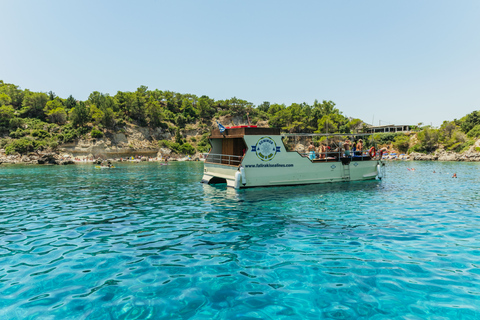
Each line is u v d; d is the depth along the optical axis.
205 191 18.64
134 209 13.05
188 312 4.58
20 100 118.94
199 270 6.23
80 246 7.91
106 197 16.84
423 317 4.42
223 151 21.58
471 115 106.44
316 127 152.75
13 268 6.40
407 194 16.67
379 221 10.40
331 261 6.68
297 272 6.09
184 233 9.08
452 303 4.83
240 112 179.00
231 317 4.43
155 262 6.70
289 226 9.77
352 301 4.91
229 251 7.41
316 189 18.00
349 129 139.25
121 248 7.72
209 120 166.62
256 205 13.39
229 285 5.52
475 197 15.76
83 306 4.77
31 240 8.51
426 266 6.38
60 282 5.68
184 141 138.12
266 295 5.13
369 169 22.02
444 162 69.06
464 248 7.55
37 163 71.25
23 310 4.65
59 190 20.30
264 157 18.30
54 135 96.50
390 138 117.00
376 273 6.02
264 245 7.85
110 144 104.19
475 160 73.06
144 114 131.50
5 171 42.62
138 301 4.94
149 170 45.16
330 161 20.38
